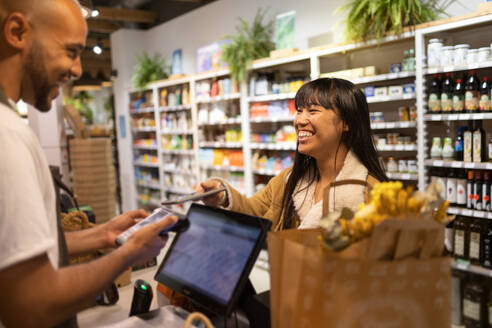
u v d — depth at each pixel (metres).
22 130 0.80
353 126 1.45
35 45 0.83
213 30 6.10
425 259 0.77
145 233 0.91
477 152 2.95
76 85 7.73
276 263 0.88
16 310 0.73
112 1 7.71
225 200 1.63
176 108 6.09
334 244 0.79
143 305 1.35
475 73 2.98
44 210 0.78
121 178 8.13
